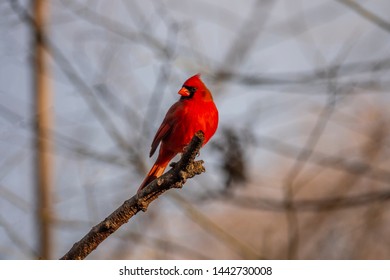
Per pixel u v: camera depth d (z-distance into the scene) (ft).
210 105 30.81
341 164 34.83
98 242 20.30
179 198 35.24
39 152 36.45
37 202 35.88
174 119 30.35
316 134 34.27
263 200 34.37
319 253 47.60
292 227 34.94
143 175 36.91
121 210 20.45
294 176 34.58
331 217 48.49
